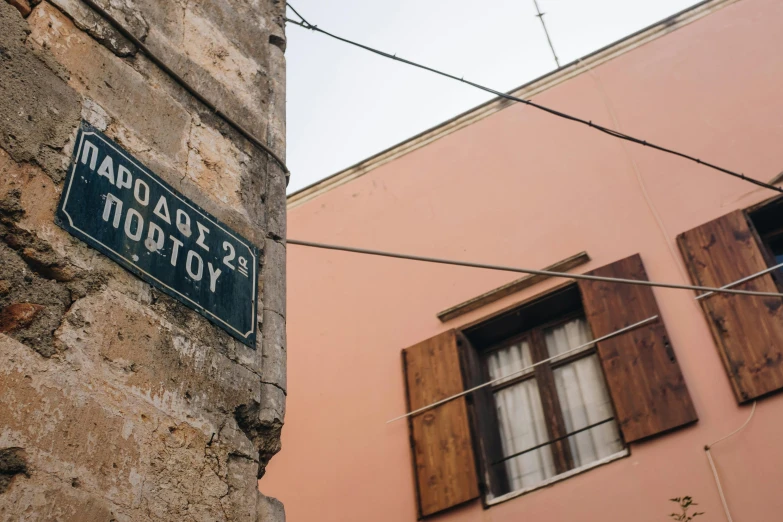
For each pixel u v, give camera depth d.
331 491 7.58
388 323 8.42
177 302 2.74
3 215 2.39
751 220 7.14
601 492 6.30
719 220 7.11
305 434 8.11
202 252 2.95
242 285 3.05
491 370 7.68
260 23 4.11
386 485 7.36
